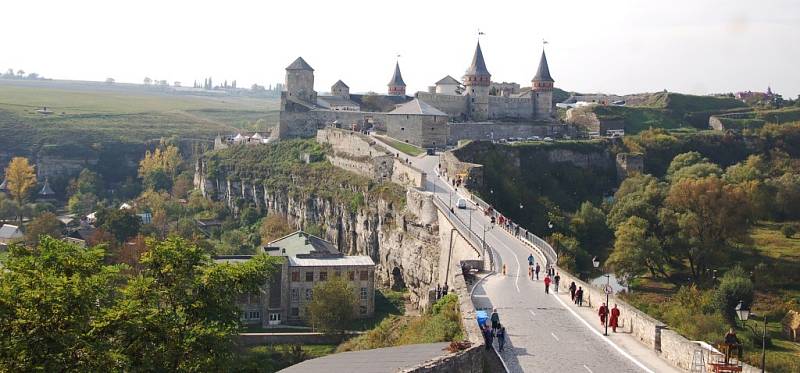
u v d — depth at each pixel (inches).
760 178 7426.2
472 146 6875.0
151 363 1784.0
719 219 5846.5
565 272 3093.0
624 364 1835.6
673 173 7795.3
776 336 3991.1
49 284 1686.8
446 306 2608.3
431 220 5103.3
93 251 1962.4
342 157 7677.2
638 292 4913.9
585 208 6284.5
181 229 7593.5
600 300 2452.0
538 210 6299.2
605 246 5959.6
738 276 4884.4
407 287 5457.7
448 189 5595.5
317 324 4635.8
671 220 5895.7
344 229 6904.5
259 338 4335.6
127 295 1940.2
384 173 6648.6
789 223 6909.5
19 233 7509.8
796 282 5334.6
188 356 1867.6
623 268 5349.4
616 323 2154.3
